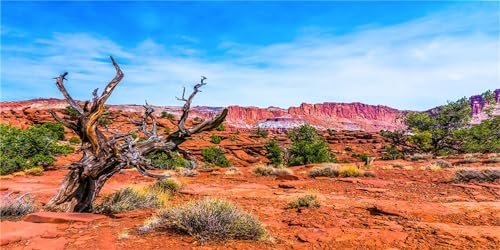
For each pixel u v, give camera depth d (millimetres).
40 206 9305
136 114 59688
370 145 105312
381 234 5914
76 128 8156
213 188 13492
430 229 6230
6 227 6191
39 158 25266
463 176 13398
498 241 5434
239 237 5621
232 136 94312
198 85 9070
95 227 6484
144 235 5770
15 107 167500
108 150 8156
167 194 10891
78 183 8133
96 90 7895
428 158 30000
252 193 11859
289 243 5441
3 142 25094
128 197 8766
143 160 8312
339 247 5238
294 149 39094
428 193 11023
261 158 78188
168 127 75375
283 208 8875
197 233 5594
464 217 7340
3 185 15359
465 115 38656
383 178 15547
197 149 70875
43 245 5246
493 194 10398
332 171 16891
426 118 40344
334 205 9117
